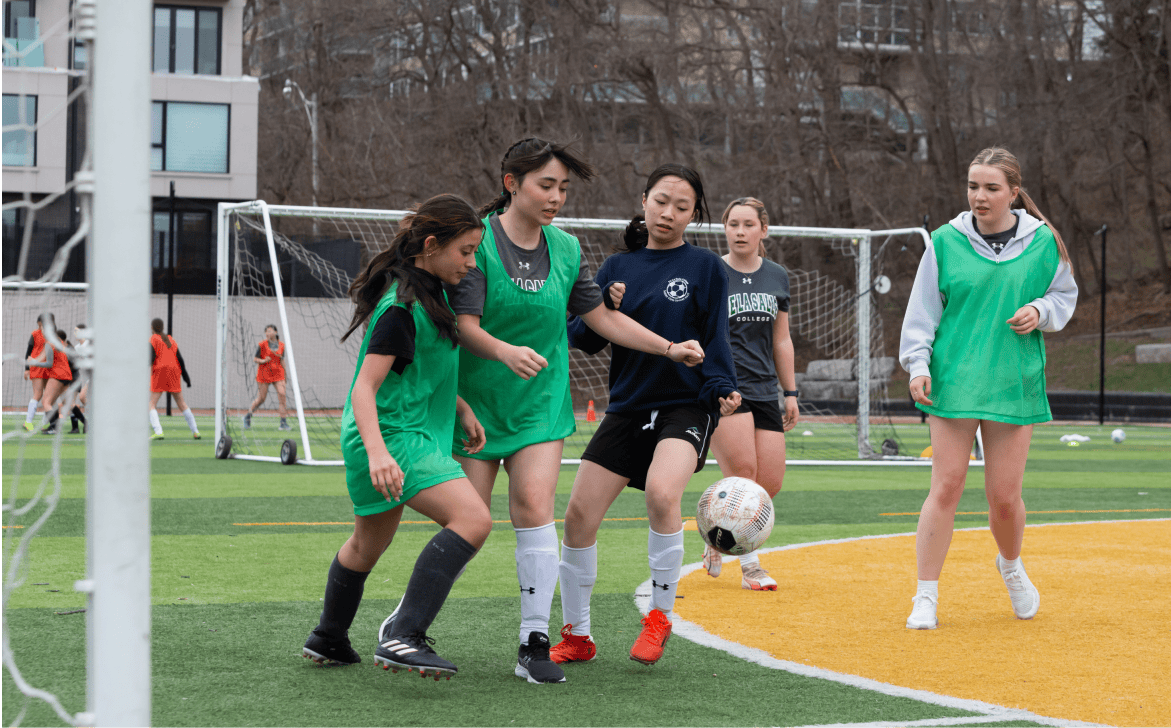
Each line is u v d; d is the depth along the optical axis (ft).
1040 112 134.72
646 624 13.52
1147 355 117.39
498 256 13.12
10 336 86.33
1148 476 46.03
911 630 16.05
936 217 134.21
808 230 51.11
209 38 118.32
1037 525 29.01
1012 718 11.35
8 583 8.56
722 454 19.10
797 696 12.27
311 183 132.36
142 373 7.13
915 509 33.01
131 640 7.11
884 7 133.28
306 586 19.24
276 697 12.01
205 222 116.98
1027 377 16.35
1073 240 143.54
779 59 125.80
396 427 12.15
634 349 14.01
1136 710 11.75
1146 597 18.81
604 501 14.15
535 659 12.91
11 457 42.78
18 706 11.42
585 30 123.44
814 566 22.18
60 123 60.39
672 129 127.03
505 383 13.26
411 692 12.32
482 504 12.16
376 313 12.01
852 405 96.32
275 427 75.97
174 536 25.40
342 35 134.00
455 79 132.26
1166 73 134.21
